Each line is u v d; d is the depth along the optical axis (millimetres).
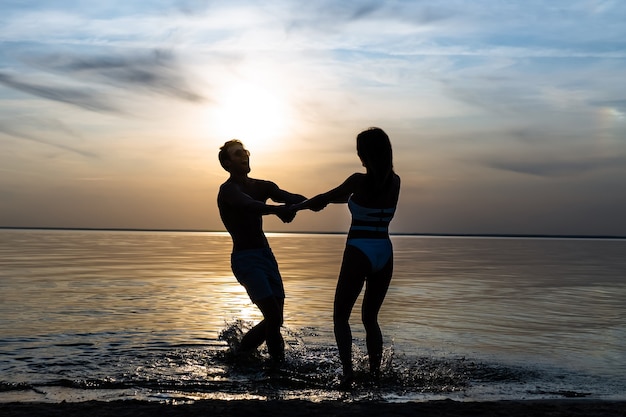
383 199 4090
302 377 4176
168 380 4035
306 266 19109
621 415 2898
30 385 3854
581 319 7641
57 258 22312
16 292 9883
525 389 3934
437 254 33281
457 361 4840
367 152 4020
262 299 4746
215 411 2889
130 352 5055
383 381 4086
